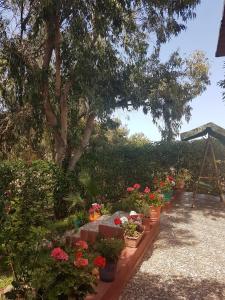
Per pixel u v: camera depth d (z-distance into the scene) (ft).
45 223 18.44
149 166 48.73
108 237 19.88
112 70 40.98
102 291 15.03
